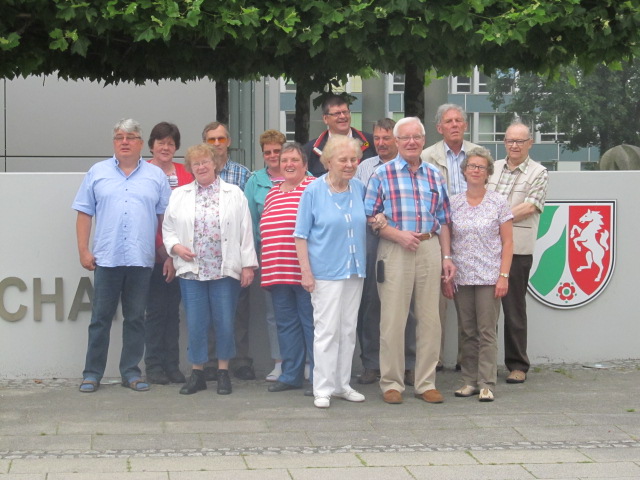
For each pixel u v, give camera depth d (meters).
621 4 8.70
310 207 7.56
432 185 7.71
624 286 9.45
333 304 7.56
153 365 8.42
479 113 40.09
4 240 8.62
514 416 7.28
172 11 8.23
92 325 8.11
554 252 9.33
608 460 6.18
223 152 8.46
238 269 7.95
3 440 6.55
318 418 7.20
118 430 6.83
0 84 15.76
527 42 8.97
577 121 30.70
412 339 8.39
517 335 8.53
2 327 8.66
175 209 7.95
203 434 6.74
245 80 10.73
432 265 7.71
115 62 9.77
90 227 8.12
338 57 9.42
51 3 8.43
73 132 16.02
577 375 8.85
